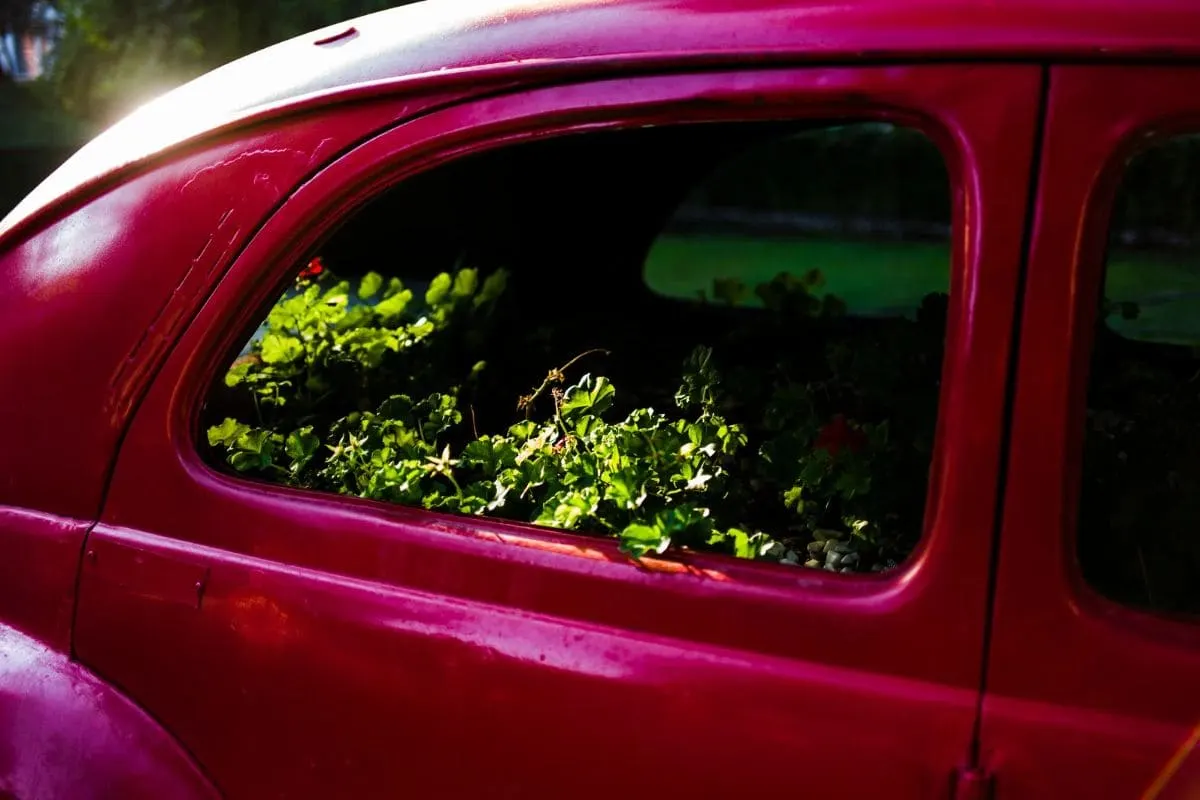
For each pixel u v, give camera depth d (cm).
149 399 163
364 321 243
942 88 127
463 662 140
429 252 309
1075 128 122
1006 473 123
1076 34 124
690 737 129
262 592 152
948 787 120
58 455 168
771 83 134
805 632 128
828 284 629
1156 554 144
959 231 126
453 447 213
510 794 138
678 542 141
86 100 684
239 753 154
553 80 145
